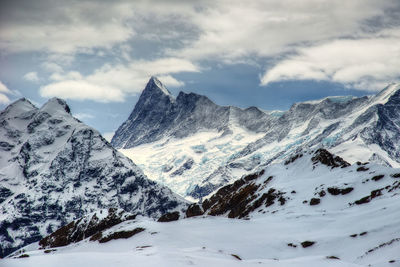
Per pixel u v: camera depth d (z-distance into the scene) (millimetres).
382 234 144000
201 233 176875
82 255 108875
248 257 149000
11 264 99000
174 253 109875
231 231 177625
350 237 150375
